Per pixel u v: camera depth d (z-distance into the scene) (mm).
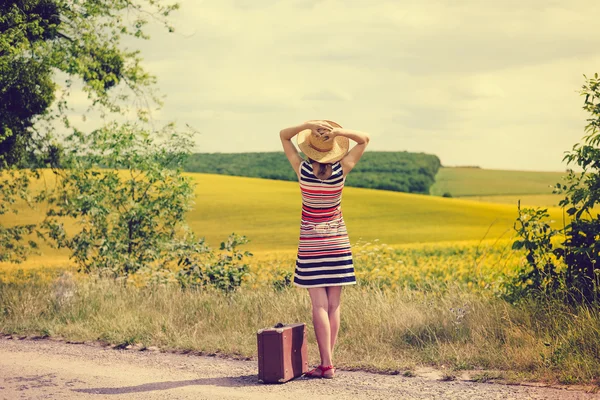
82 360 6992
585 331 6273
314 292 5949
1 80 13672
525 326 6969
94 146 14055
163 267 13148
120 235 14016
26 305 9617
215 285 10891
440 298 9078
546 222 8203
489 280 9984
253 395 5375
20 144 14680
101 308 9406
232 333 8023
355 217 57156
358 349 7000
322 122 5898
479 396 5164
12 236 14516
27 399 5441
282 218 50375
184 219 14391
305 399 5215
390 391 5410
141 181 14180
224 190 64438
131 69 15656
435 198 72375
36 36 14219
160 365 6695
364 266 11883
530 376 5691
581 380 5469
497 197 96250
